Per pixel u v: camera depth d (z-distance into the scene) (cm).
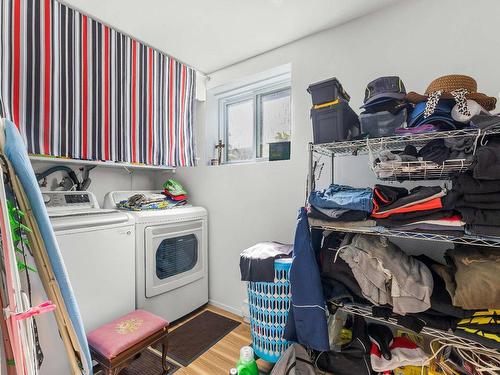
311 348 126
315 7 155
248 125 256
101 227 153
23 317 87
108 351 124
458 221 94
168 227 197
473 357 101
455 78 103
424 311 103
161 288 189
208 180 237
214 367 154
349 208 113
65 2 151
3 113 128
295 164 189
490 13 127
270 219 201
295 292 122
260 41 193
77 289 141
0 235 97
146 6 154
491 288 86
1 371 98
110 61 176
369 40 160
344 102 121
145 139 200
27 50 138
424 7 143
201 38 189
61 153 151
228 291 225
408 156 106
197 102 258
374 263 110
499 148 84
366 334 129
